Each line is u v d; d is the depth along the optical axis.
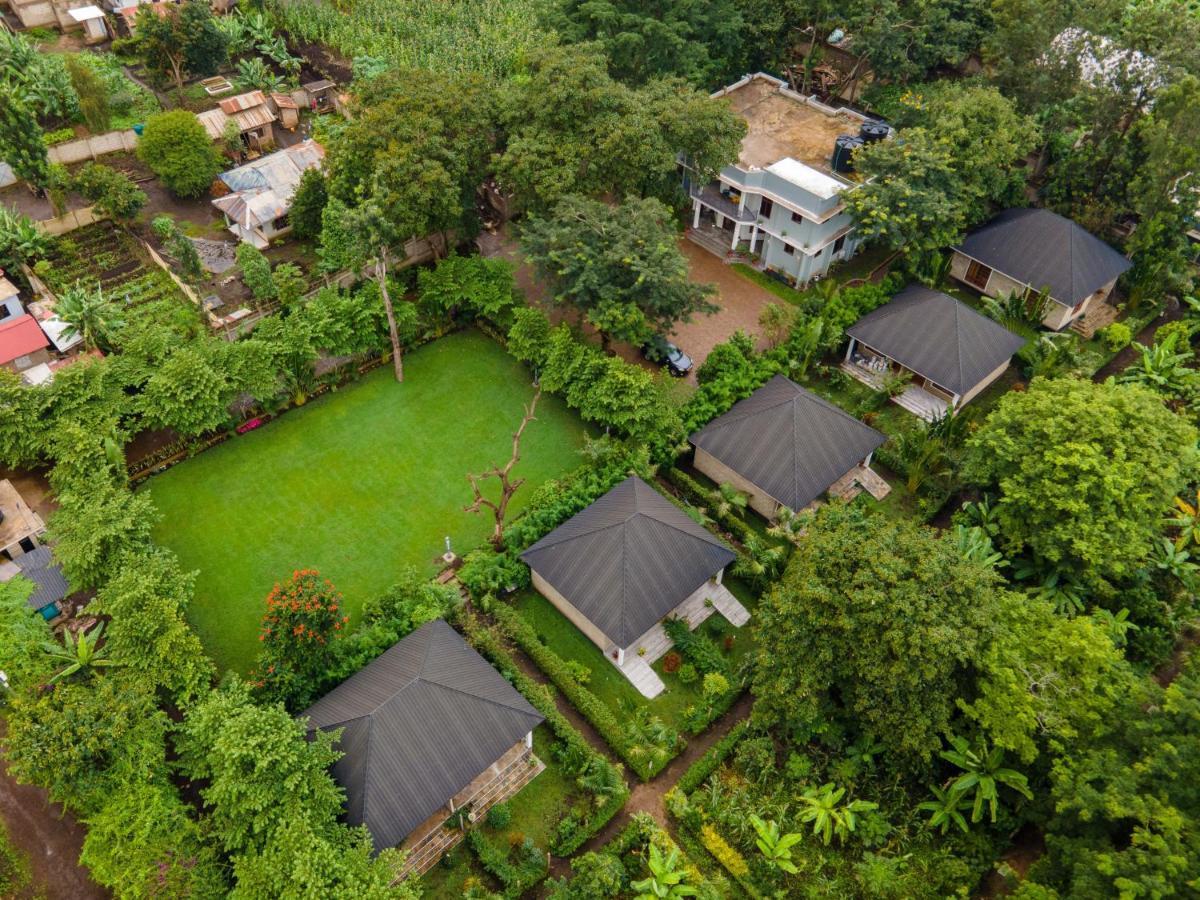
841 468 51.59
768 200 67.25
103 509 45.19
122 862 34.16
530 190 61.59
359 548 49.94
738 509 52.34
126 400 52.16
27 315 59.72
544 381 56.50
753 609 48.09
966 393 57.03
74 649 42.56
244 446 55.31
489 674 41.12
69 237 69.75
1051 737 36.56
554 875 37.44
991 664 36.50
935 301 60.16
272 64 92.50
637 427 52.59
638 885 35.97
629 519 45.78
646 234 55.91
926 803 38.78
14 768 35.66
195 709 38.53
